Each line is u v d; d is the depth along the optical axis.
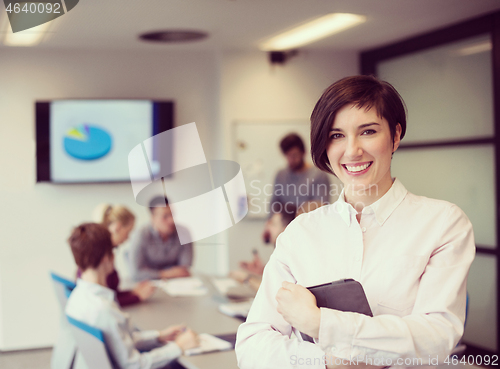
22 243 4.18
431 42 3.83
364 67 4.56
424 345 0.87
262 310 1.07
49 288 4.22
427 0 3.08
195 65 4.52
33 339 4.16
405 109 1.03
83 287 2.11
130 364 2.00
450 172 3.71
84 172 4.28
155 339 2.22
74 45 4.16
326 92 1.00
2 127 4.14
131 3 3.04
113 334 2.02
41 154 4.18
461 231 0.98
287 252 1.11
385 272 0.99
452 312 0.91
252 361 1.01
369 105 0.96
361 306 0.95
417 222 1.01
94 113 4.29
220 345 2.11
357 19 3.51
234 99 4.45
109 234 2.22
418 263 0.98
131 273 3.60
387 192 1.05
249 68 4.48
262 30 3.76
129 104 4.34
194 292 3.12
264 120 4.48
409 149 4.05
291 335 1.08
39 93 4.22
